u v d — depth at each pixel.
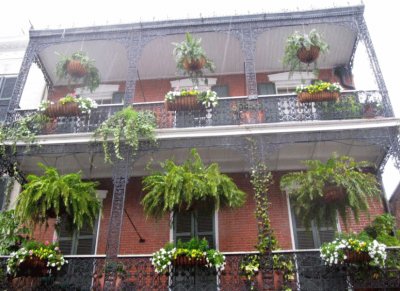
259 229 8.30
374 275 8.00
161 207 8.59
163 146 9.54
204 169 8.67
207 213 8.74
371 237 8.91
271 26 10.98
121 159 9.38
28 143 9.81
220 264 8.12
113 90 13.48
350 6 10.84
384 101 9.73
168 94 10.25
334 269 8.15
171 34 11.24
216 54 12.73
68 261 8.62
